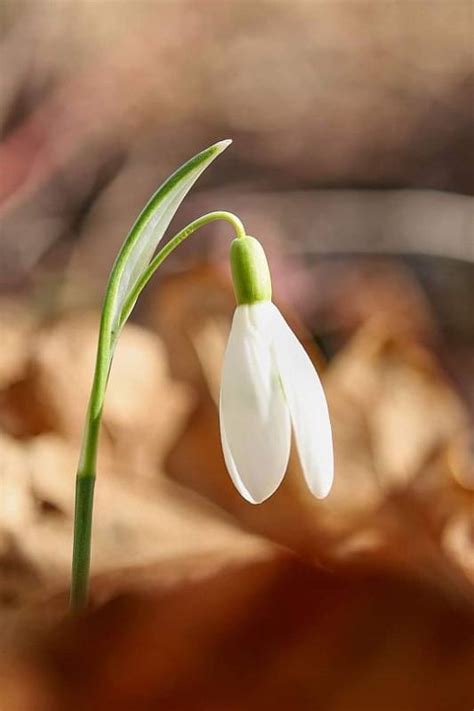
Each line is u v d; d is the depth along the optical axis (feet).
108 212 1.94
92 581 0.88
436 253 1.72
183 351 1.05
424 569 0.89
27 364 1.03
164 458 0.98
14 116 2.04
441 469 0.94
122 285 0.76
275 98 2.33
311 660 0.62
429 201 1.82
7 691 0.61
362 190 2.09
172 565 0.90
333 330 1.48
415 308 1.53
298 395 0.76
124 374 1.03
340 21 2.61
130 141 2.14
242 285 0.77
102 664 0.62
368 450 0.98
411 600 0.62
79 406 1.02
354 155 2.19
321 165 2.17
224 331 1.07
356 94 2.37
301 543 0.90
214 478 0.96
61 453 0.98
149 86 2.25
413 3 2.64
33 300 1.63
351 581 0.62
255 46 2.48
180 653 0.61
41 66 2.12
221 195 2.02
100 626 0.62
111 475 0.96
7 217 1.79
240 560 0.89
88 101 2.10
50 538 0.89
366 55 2.50
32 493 0.93
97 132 2.09
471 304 1.63
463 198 1.84
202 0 2.46
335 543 0.91
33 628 0.62
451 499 0.91
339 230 1.78
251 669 0.61
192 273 1.08
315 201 1.85
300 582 0.62
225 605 0.62
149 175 2.09
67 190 1.94
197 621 0.62
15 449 0.96
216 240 1.80
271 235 1.80
